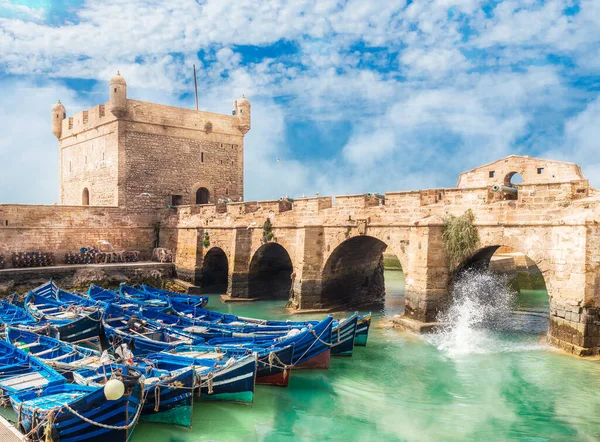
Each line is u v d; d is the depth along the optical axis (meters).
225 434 16.28
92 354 20.22
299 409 18.19
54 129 56.84
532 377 20.47
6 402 16.78
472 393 19.36
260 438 16.05
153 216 49.03
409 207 28.52
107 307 27.16
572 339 21.67
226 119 54.47
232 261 39.47
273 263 41.84
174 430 16.53
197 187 52.09
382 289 40.97
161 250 47.16
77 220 44.47
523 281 44.41
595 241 21.19
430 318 26.61
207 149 52.91
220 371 17.77
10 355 19.59
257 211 39.09
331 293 35.03
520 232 23.92
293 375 21.44
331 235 33.19
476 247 25.67
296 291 34.44
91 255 44.19
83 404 13.83
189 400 16.50
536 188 23.47
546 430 16.44
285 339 20.53
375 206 30.50
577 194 22.48
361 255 37.09
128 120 47.34
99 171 49.75
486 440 15.87
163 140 49.66
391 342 25.70
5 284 37.72
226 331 23.22
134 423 15.06
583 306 21.16
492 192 25.53
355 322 23.94
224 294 42.56
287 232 36.25
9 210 40.91
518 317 32.12
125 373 15.23
